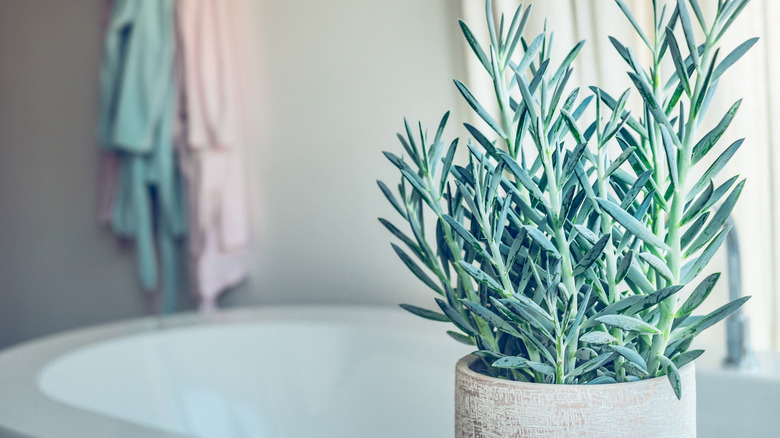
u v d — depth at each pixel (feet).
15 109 8.29
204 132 6.01
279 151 6.17
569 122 1.24
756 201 3.83
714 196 1.20
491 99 4.60
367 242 5.69
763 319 3.82
